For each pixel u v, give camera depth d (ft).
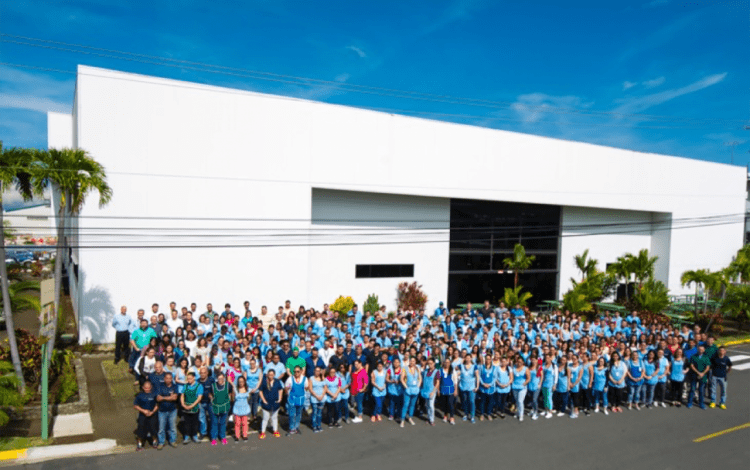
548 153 94.32
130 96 61.72
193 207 65.51
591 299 96.27
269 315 70.59
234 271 68.28
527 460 35.04
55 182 48.60
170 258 64.44
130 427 38.22
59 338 60.34
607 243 108.78
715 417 45.21
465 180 85.81
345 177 75.66
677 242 113.09
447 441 37.99
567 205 98.99
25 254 156.87
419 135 81.51
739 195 124.98
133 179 62.03
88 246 59.82
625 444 38.47
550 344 48.39
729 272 95.45
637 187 106.01
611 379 45.83
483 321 62.23
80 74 59.11
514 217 96.68
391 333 51.26
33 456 33.01
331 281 78.79
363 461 33.99
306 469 32.53
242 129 68.23
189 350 42.37
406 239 85.20
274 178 70.44
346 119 75.51
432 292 88.02
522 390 42.68
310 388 38.34
